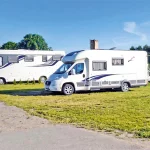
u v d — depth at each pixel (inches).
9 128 313.7
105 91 730.8
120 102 501.4
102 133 286.2
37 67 1073.5
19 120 357.1
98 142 252.2
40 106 468.4
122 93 665.6
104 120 344.8
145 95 612.7
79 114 389.1
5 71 1023.0
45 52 1088.2
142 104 472.1
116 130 296.5
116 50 713.0
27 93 702.5
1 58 1018.7
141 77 748.6
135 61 738.2
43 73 1084.5
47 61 1091.3
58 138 267.7
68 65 670.5
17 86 946.7
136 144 244.7
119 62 715.4
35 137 272.7
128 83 727.1
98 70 687.1
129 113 389.7
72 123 335.0
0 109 446.6
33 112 412.5
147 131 287.0
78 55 665.6
